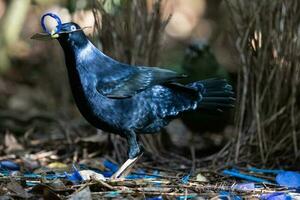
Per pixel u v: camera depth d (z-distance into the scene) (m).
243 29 10.59
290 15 10.34
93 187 8.30
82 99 8.76
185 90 9.14
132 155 8.97
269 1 10.38
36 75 17.33
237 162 10.53
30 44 18.39
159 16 11.09
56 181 8.34
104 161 10.55
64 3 16.19
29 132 13.06
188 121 12.88
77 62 8.64
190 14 21.25
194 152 11.72
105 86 8.68
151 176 9.64
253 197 8.31
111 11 10.99
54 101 16.11
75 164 10.25
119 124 8.85
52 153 11.32
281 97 10.52
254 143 10.61
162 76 8.87
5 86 17.22
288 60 10.40
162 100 8.99
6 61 17.28
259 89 10.52
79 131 12.99
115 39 10.97
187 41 19.98
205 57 13.06
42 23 8.69
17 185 8.06
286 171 9.85
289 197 8.20
